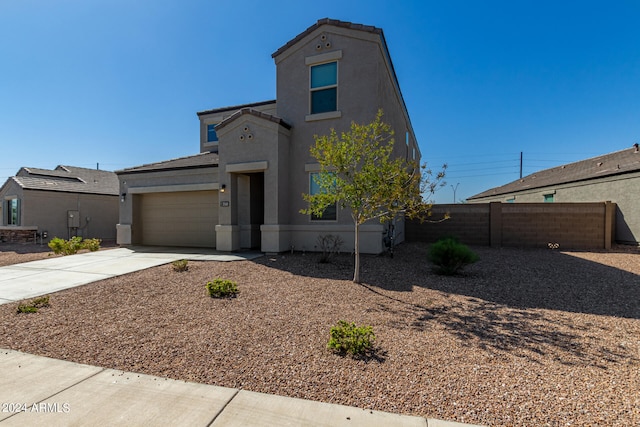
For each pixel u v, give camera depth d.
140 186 14.78
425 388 3.22
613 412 2.82
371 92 11.16
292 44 12.22
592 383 3.29
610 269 9.21
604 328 4.81
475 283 7.62
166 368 3.69
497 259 10.93
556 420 2.72
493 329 4.80
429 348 4.15
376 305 5.99
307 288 7.16
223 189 12.23
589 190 18.20
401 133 16.50
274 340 4.43
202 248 13.70
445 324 5.02
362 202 7.61
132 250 13.09
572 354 3.96
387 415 2.82
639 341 4.33
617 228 16.20
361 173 7.28
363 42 11.27
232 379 3.44
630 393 3.10
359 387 3.26
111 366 3.75
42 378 3.47
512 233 14.69
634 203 15.31
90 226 21.62
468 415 2.80
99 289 7.06
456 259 8.30
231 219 12.21
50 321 5.21
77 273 8.60
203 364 3.77
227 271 8.77
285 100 12.34
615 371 3.54
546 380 3.35
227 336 4.57
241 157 11.90
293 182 12.12
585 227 14.10
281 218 11.62
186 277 8.12
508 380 3.36
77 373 3.58
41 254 14.29
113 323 5.11
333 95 11.77
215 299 6.35
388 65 12.92
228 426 2.69
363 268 9.19
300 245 11.93
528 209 14.55
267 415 2.83
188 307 5.88
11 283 7.61
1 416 2.81
